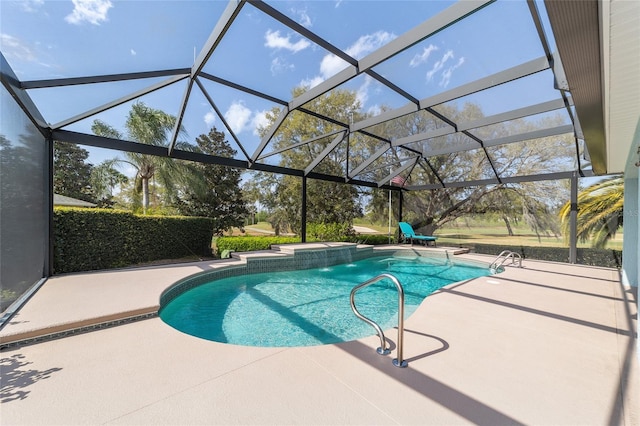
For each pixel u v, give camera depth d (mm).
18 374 2209
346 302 5488
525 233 11117
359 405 1868
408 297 5961
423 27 3910
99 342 2811
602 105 3141
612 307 4039
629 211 5867
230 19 3621
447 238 13203
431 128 7723
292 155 11773
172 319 4473
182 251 8359
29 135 4406
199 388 2041
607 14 1788
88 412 1794
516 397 1975
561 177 8727
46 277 5324
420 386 2084
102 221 6492
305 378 2176
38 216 4887
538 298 4488
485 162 10016
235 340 3793
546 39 3748
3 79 3285
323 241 12109
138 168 12719
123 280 5188
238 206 14516
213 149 13477
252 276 7410
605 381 2184
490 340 2900
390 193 13469
